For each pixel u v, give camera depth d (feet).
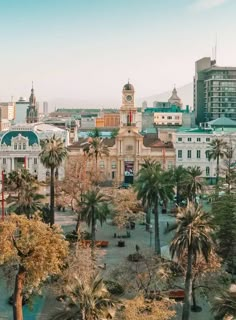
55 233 175.63
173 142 557.74
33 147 533.14
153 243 306.55
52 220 304.71
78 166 402.72
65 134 547.49
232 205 246.06
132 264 215.10
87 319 126.93
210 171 540.93
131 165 536.83
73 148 524.93
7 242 161.99
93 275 173.37
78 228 297.94
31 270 163.12
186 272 187.32
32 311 202.90
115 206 329.52
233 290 154.20
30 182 268.21
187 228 178.19
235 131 579.48
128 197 329.52
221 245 232.32
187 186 331.36
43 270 164.04
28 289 175.83
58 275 194.80
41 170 532.73
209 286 194.49
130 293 195.62
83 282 141.38
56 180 402.52
